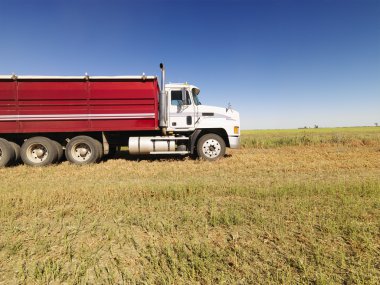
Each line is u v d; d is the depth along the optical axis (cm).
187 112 945
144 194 484
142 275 234
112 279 226
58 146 894
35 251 279
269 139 1761
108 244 295
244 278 226
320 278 221
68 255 269
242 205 421
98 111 881
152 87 893
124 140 983
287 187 502
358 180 568
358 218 354
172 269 238
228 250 274
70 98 865
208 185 537
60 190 502
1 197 455
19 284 224
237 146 958
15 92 844
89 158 892
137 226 345
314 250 270
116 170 774
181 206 420
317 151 1223
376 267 240
